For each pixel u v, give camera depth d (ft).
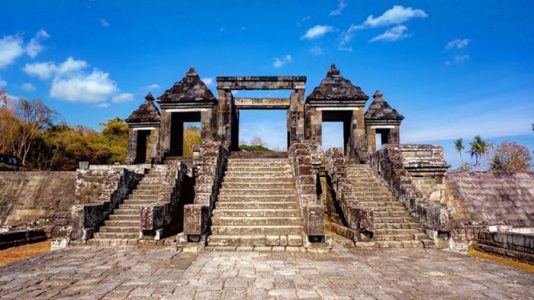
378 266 24.04
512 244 29.91
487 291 18.31
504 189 50.80
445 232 31.73
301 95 60.44
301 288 18.26
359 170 46.91
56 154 116.47
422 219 34.12
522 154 119.96
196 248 28.19
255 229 30.71
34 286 18.74
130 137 67.31
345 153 65.67
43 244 35.78
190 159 57.67
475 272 22.40
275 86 60.64
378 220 35.50
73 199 50.44
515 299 17.03
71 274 21.20
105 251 28.55
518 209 48.44
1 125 105.09
